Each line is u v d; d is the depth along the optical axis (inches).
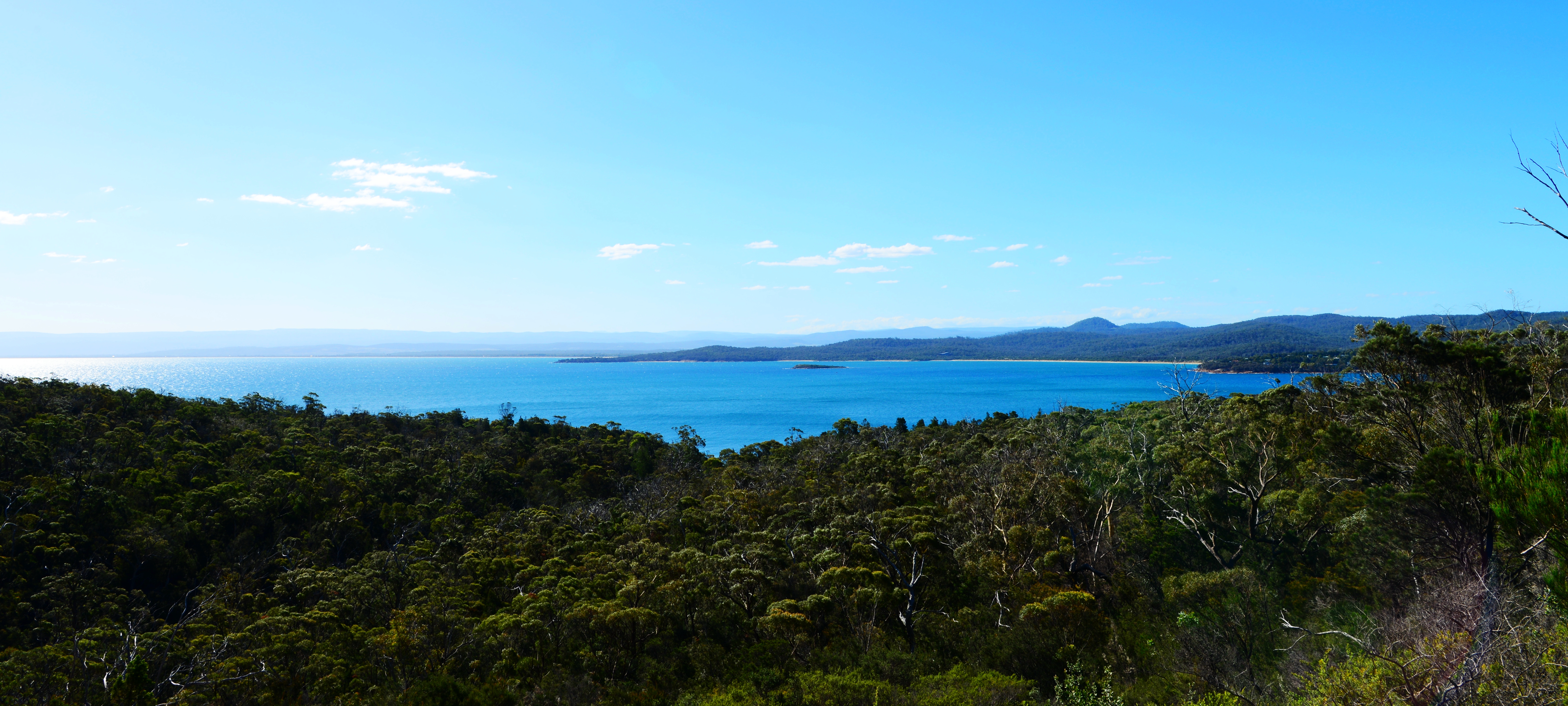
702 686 1163.3
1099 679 981.8
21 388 3444.9
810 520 2128.4
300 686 1375.5
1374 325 1243.2
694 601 1470.2
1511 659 568.1
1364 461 1306.6
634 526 2380.7
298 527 2704.2
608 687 1206.9
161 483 2630.4
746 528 2234.3
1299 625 979.3
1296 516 1328.7
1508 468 547.2
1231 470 1565.0
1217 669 926.4
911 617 1338.6
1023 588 1392.7
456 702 1139.3
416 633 1473.9
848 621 1409.9
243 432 3631.9
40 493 2220.7
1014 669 1091.9
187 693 1261.1
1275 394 1818.4
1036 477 1775.3
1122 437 2089.1
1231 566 1348.4
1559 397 1015.0
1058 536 1579.7
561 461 4101.9
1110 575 1414.9
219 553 2378.2
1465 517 860.0
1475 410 1061.8
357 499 2891.2
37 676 1334.9
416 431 4697.3
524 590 1851.6
